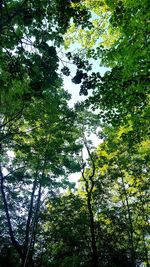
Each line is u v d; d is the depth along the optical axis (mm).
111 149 14844
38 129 18938
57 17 9797
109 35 14750
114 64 11328
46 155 19312
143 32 9906
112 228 22906
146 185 22672
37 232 21734
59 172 20594
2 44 11258
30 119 17953
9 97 14945
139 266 22016
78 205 22672
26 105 16406
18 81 13086
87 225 22562
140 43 9992
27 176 21766
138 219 24484
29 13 10695
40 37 11398
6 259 20938
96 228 22562
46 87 11852
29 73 11594
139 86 10031
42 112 17562
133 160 20594
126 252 21656
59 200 22375
